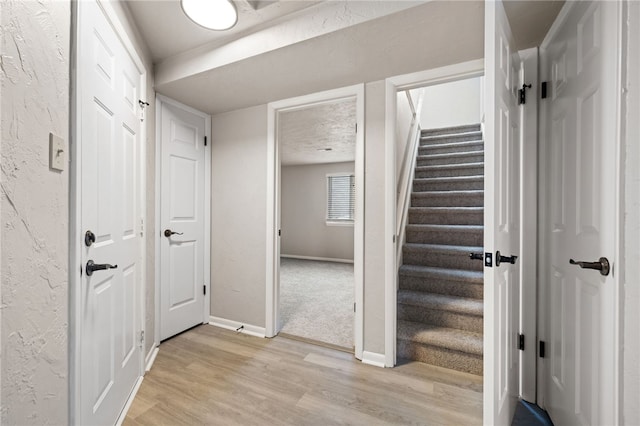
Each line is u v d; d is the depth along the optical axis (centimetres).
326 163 653
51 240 91
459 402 161
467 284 230
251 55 175
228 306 268
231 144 268
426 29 148
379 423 145
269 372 190
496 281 116
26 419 79
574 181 122
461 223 284
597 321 103
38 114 84
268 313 247
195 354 214
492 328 112
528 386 162
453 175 338
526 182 161
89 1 115
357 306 210
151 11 161
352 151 511
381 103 204
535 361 160
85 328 112
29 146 80
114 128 143
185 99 240
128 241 163
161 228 229
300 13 159
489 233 113
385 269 201
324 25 152
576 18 121
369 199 208
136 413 151
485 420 113
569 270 127
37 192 84
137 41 176
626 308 88
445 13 136
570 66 127
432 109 506
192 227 259
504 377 129
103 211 131
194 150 261
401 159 295
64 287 98
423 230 280
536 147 159
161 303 229
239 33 179
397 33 151
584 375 113
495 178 113
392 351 198
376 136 206
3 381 71
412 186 331
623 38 90
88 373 115
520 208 162
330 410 154
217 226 275
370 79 204
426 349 202
